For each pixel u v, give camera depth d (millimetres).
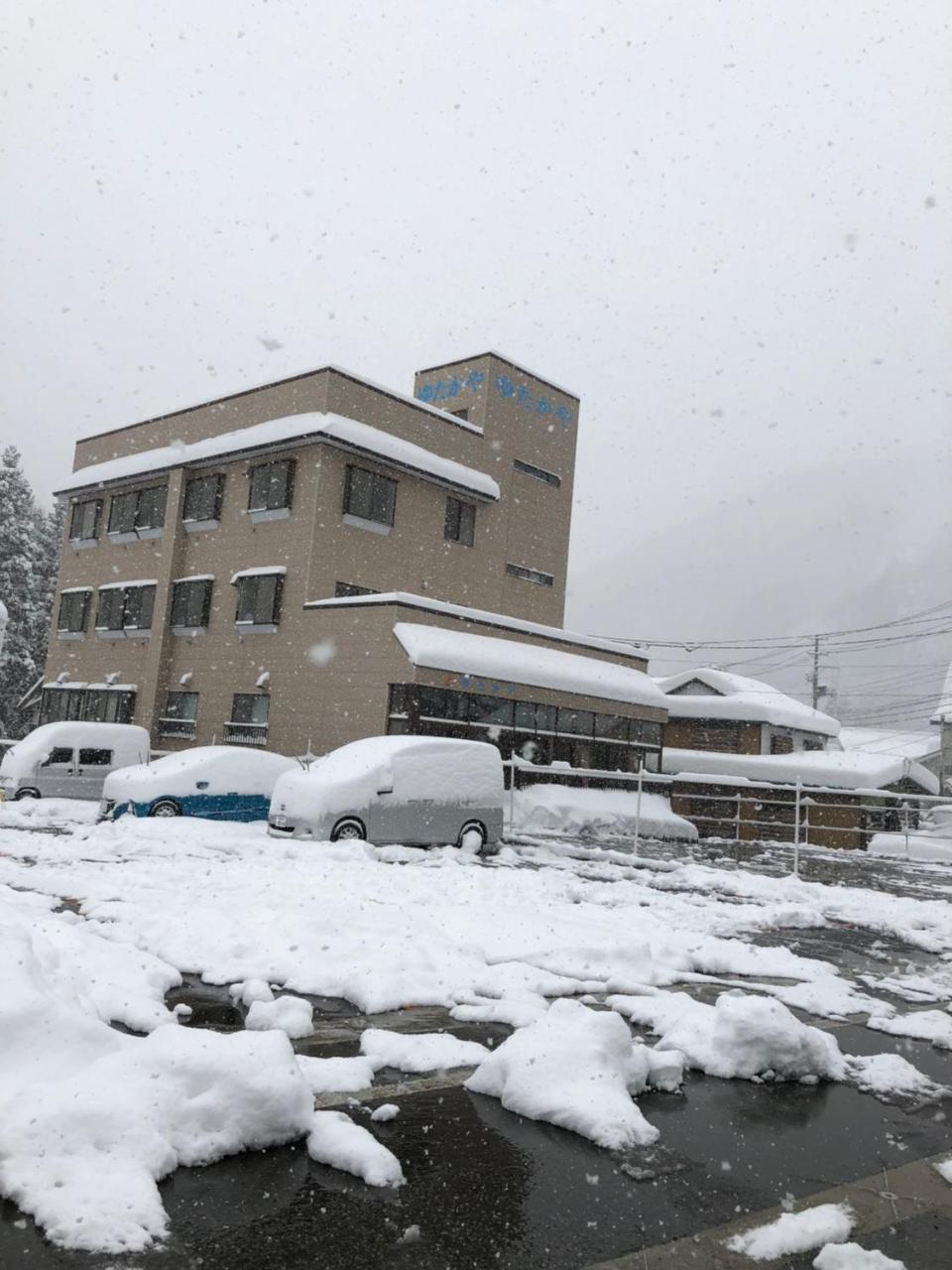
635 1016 6426
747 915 11172
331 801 15148
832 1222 3611
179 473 31250
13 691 50844
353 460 28359
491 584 33062
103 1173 3488
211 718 28719
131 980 6254
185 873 11164
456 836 16375
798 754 36156
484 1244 3320
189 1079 4035
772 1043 5438
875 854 26422
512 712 26156
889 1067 5652
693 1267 3262
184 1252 3146
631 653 33125
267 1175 3758
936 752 43188
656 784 29188
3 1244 3102
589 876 14633
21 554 52625
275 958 7172
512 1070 4734
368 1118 4434
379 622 24828
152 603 31312
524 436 34969
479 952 7762
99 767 23031
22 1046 4145
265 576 27828
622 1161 4098
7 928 5262
